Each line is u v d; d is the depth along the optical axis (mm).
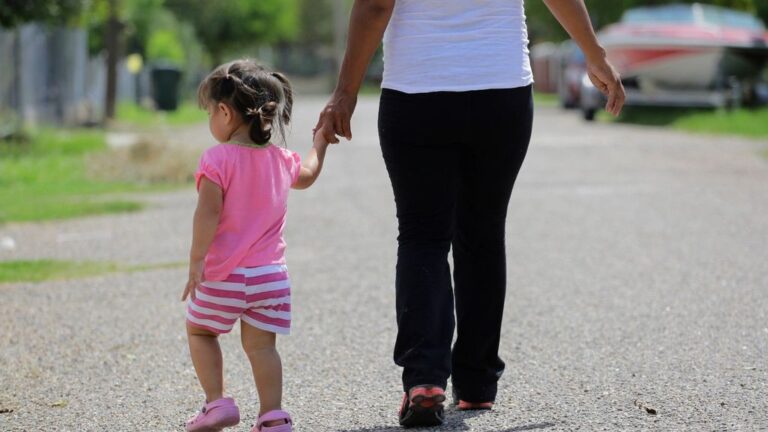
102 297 23406
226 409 12656
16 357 18500
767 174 46406
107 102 91812
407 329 13391
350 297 23094
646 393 15305
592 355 17766
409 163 13438
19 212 36344
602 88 14148
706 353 17625
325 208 37688
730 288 22969
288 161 13148
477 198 13914
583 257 27406
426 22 13266
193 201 39938
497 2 13328
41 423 14711
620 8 116625
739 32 83312
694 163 51844
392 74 13391
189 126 93562
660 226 32250
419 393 13180
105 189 44125
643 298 22250
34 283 24969
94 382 16875
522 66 13508
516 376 16547
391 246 29734
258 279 12703
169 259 28078
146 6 135500
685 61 81375
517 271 25734
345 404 15250
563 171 48875
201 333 13047
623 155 56656
